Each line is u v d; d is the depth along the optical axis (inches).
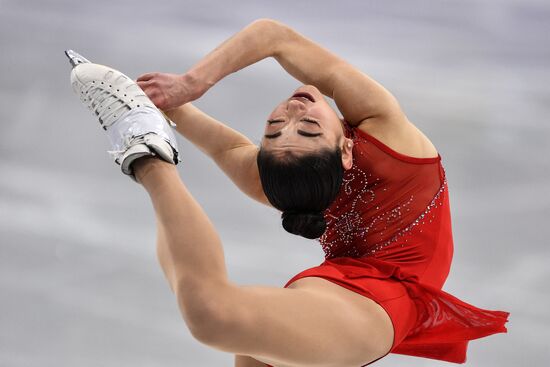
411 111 1090.7
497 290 754.8
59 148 973.2
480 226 853.8
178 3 1352.1
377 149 403.5
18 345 659.4
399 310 379.6
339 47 1262.3
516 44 1304.1
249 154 455.8
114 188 901.2
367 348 356.8
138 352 658.8
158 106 392.8
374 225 414.9
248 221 840.9
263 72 1127.0
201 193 884.0
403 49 1266.0
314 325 334.3
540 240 831.7
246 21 1328.7
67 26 1251.2
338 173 386.3
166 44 1224.8
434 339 410.9
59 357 648.4
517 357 672.4
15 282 738.2
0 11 1278.3
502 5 1407.5
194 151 962.1
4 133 994.1
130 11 1318.9
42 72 1129.4
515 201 901.8
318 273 377.7
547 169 969.5
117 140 341.4
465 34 1325.0
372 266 401.1
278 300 330.3
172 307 716.7
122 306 713.6
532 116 1098.1
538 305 735.1
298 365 337.7
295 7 1382.9
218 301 309.4
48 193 886.4
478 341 693.3
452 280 767.1
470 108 1101.7
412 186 411.5
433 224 419.5
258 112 1037.2
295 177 377.4
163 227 317.1
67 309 706.8
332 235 432.1
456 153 997.8
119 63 1161.4
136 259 781.9
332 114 389.7
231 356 661.3
